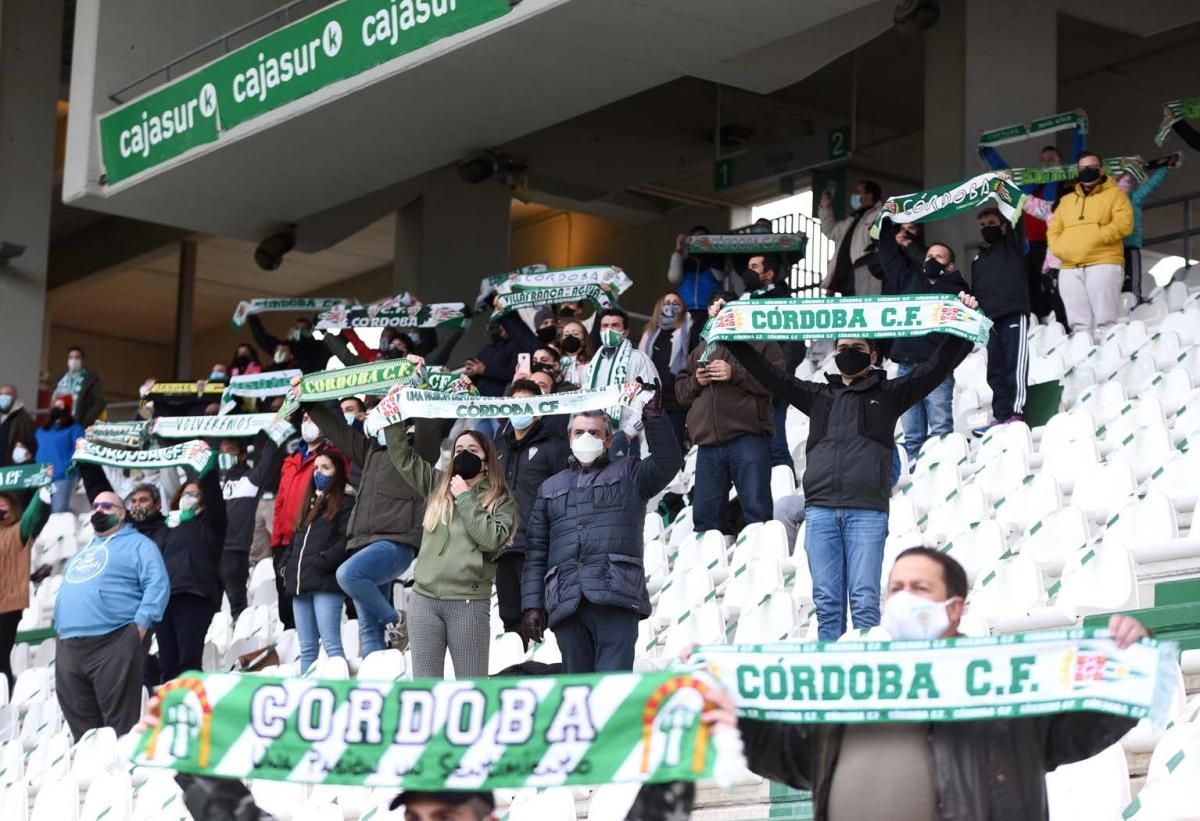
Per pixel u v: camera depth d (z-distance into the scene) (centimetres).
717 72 1825
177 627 1219
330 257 3775
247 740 476
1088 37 2652
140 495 1240
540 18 1688
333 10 1912
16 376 2664
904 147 2884
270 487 1575
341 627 1258
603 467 872
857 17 1831
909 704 465
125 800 995
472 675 897
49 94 2734
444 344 1585
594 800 800
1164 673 448
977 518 1151
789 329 898
